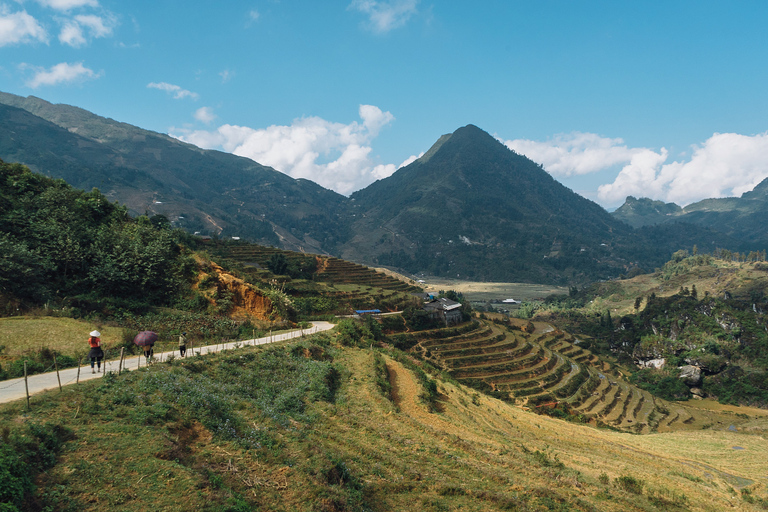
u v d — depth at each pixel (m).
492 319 151.12
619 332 164.88
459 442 30.17
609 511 24.12
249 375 31.81
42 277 41.06
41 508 12.27
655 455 46.53
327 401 32.91
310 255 157.75
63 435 16.22
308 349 43.88
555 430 48.75
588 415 84.50
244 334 48.31
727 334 133.88
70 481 13.86
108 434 17.22
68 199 52.62
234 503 15.00
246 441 20.52
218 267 59.94
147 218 62.97
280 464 19.56
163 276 51.72
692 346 133.62
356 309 103.62
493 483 24.52
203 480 15.74
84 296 42.53
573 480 27.53
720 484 38.16
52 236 44.94
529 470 27.81
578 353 132.88
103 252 47.31
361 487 20.56
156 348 36.28
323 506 16.84
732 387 116.31
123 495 13.85
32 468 13.52
